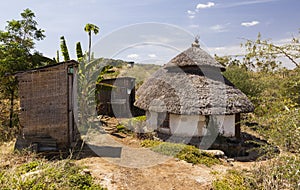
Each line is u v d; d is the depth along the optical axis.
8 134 8.98
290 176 3.51
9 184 4.16
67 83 7.99
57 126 7.98
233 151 8.68
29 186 4.16
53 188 4.29
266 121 4.28
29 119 8.02
